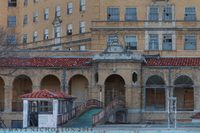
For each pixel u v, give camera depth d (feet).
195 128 185.78
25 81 299.17
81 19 343.67
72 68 283.79
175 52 300.61
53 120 206.39
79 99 291.17
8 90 284.20
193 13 304.71
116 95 284.20
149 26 302.86
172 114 274.36
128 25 303.07
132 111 270.26
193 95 285.23
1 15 397.19
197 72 278.67
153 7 306.14
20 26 396.37
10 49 290.15
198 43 301.02
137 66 273.75
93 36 303.89
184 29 301.43
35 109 209.87
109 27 303.27
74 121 224.33
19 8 398.21
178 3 305.32
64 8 357.00
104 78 272.72
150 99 287.28
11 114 281.54
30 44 379.14
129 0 307.37
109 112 245.65
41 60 294.05
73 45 342.23
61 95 214.90
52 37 363.97
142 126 212.84
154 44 302.86
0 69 283.59
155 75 279.49
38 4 380.17
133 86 272.10
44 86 295.28
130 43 303.27
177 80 282.15
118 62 272.31
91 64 281.95
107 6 307.99
